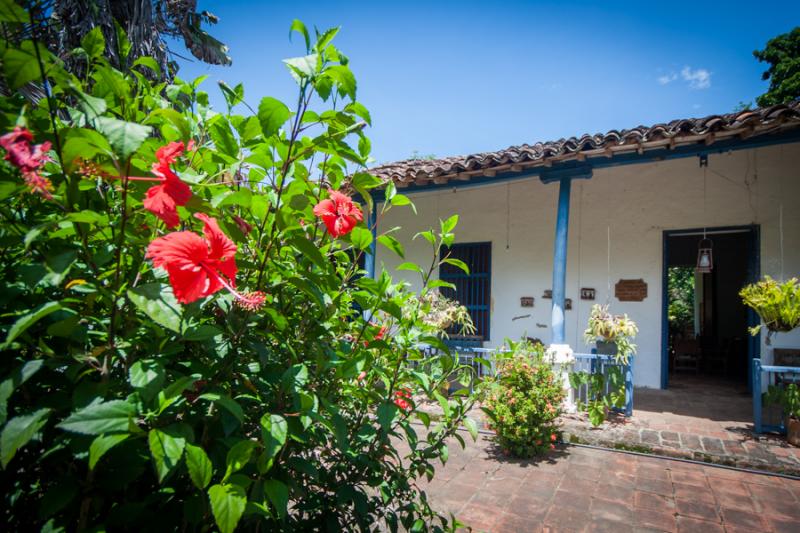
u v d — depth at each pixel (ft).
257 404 3.77
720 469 12.92
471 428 5.44
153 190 2.76
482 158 20.08
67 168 2.46
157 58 12.18
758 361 15.46
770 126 14.71
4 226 2.89
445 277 27.66
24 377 2.45
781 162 20.61
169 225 2.77
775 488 11.62
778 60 46.29
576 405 17.94
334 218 3.89
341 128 3.56
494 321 26.11
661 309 22.54
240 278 4.02
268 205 3.58
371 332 4.76
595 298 23.86
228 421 3.10
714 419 17.07
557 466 13.16
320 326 4.30
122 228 2.62
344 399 5.09
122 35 3.82
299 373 3.53
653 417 17.30
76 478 2.74
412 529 5.25
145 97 3.82
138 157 3.37
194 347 3.62
